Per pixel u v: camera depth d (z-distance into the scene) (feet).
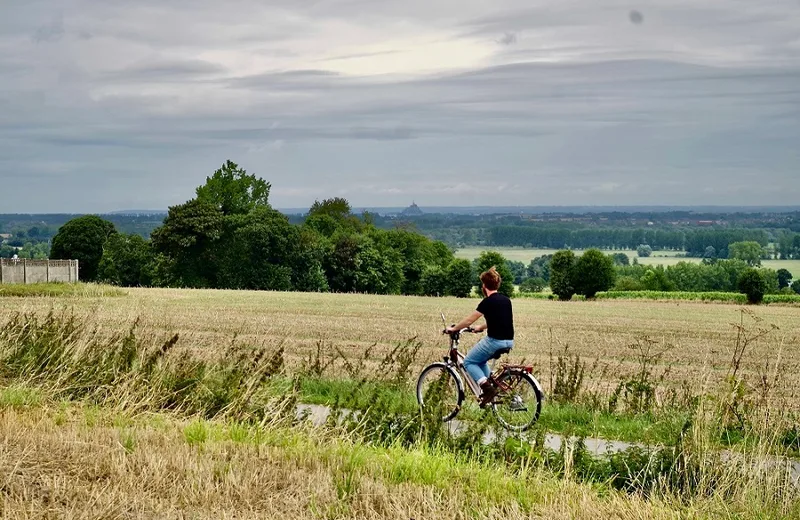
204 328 115.03
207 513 22.74
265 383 40.96
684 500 27.81
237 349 47.44
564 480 28.63
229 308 164.35
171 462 27.09
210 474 26.13
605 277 335.26
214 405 39.14
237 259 336.70
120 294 191.31
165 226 335.47
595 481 30.35
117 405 37.70
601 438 39.68
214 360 46.78
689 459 30.27
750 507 26.50
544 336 128.16
